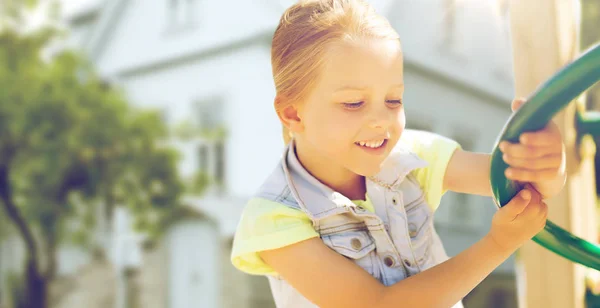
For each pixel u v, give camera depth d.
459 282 0.71
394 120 0.75
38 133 7.02
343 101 0.75
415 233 0.86
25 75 7.23
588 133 0.93
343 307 0.77
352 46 0.74
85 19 8.76
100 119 7.19
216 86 7.29
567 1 0.95
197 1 7.49
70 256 8.09
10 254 8.62
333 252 0.79
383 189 0.85
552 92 0.58
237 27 7.07
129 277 7.70
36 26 7.77
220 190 7.13
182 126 7.28
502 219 0.66
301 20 0.79
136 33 8.12
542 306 0.98
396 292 0.74
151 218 7.37
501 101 8.86
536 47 0.95
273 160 6.79
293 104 0.80
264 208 0.84
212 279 7.11
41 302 7.53
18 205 7.42
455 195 8.21
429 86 7.80
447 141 0.92
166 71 7.87
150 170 7.20
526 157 0.61
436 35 7.72
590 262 0.74
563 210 0.93
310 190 0.84
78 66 7.60
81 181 7.20
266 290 6.72
